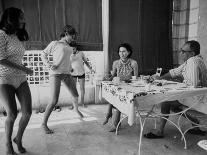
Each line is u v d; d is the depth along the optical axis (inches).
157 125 140.3
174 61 219.0
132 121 91.4
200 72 112.7
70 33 127.0
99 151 105.3
